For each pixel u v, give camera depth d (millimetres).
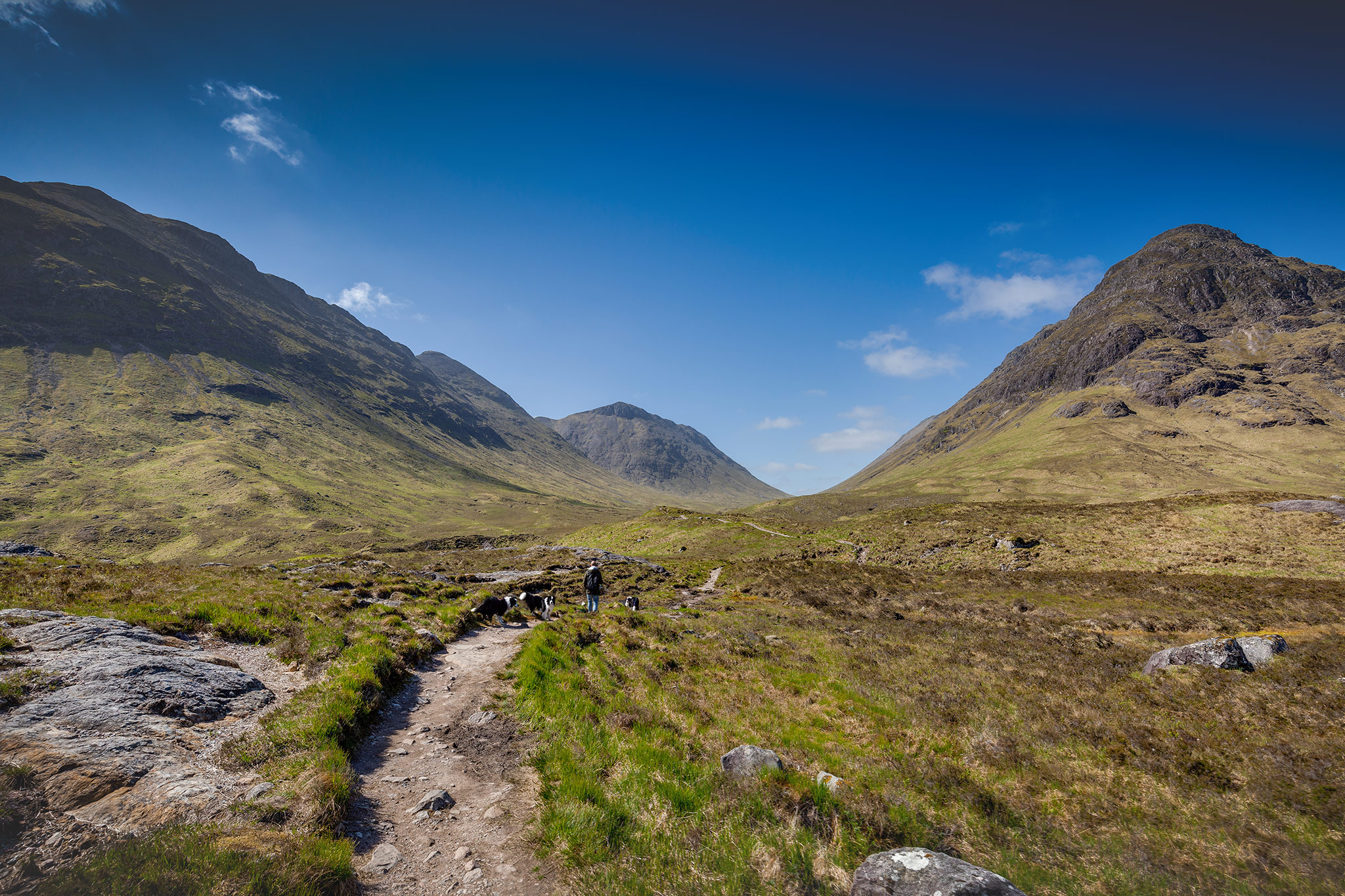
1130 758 12516
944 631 28344
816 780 10336
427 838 8305
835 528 89625
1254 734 13508
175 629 16328
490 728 12773
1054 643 24875
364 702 12797
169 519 187375
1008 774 11953
